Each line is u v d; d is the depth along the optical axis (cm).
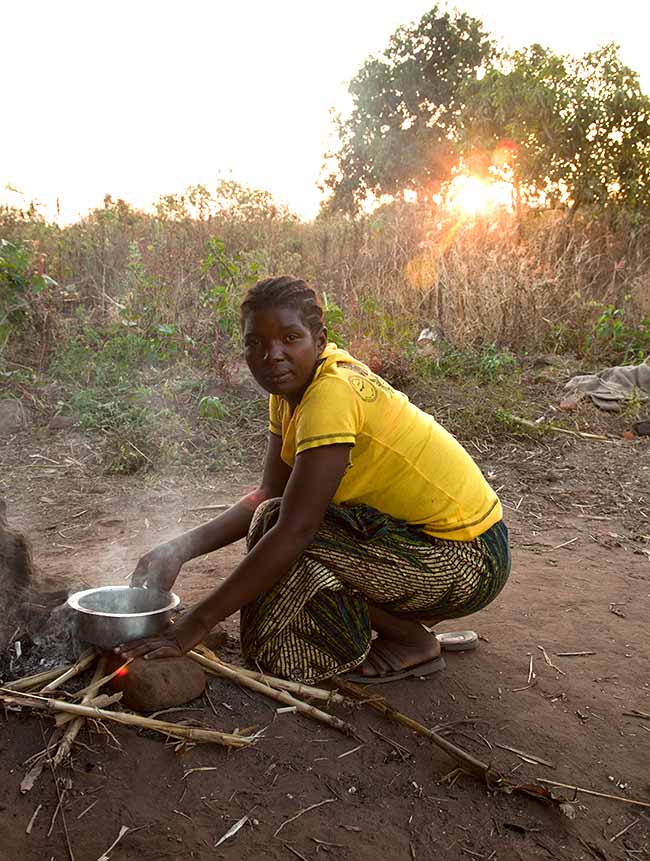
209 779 198
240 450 510
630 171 1159
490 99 1218
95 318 720
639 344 775
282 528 213
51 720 206
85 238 892
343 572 228
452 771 213
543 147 1160
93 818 183
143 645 219
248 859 178
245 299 216
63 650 235
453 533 233
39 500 428
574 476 501
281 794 198
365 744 220
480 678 261
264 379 216
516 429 570
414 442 226
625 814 207
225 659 251
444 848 189
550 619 309
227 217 1046
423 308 827
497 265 836
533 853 190
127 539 377
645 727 242
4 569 235
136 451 485
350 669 238
